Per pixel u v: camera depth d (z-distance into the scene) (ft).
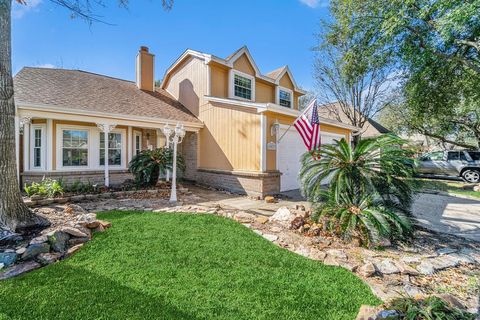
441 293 8.77
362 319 6.86
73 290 8.46
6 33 13.02
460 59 27.61
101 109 28.94
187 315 7.38
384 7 27.91
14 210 13.05
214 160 33.58
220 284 9.12
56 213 16.58
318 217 15.14
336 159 16.02
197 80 37.29
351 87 47.98
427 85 33.53
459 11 21.22
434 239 14.55
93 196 23.40
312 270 10.36
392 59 31.60
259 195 26.68
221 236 13.96
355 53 33.42
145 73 41.11
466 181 41.73
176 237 13.62
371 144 15.25
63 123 30.32
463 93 35.32
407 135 63.46
